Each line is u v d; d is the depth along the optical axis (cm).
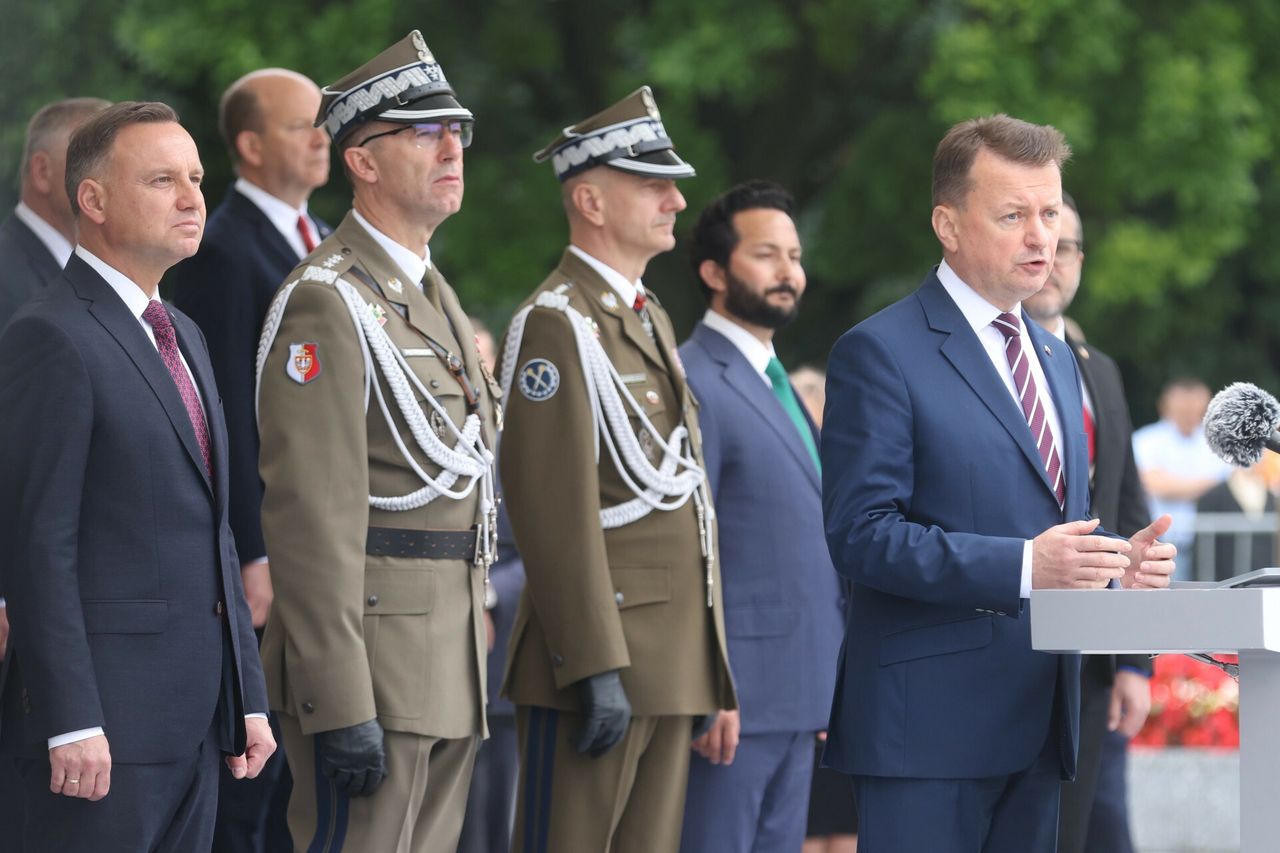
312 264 1237
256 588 1476
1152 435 3250
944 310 1169
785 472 1549
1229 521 2911
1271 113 3912
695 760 1501
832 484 1148
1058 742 1144
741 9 3612
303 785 1188
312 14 3594
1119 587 1093
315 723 1146
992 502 1132
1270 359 5125
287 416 1184
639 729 1370
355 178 1273
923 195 3909
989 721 1123
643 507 1390
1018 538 1106
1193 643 916
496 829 1886
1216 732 2411
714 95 3684
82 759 1009
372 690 1164
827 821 1780
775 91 3969
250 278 1504
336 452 1178
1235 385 1100
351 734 1145
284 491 1171
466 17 3956
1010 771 1127
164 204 1090
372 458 1216
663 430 1411
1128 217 3947
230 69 3509
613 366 1389
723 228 1606
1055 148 1163
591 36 3984
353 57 3494
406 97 1259
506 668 1388
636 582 1385
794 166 4172
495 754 1891
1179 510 3012
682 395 1427
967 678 1125
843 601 1578
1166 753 2375
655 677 1370
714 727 1474
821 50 3975
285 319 1211
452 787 1239
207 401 1129
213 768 1103
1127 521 1554
